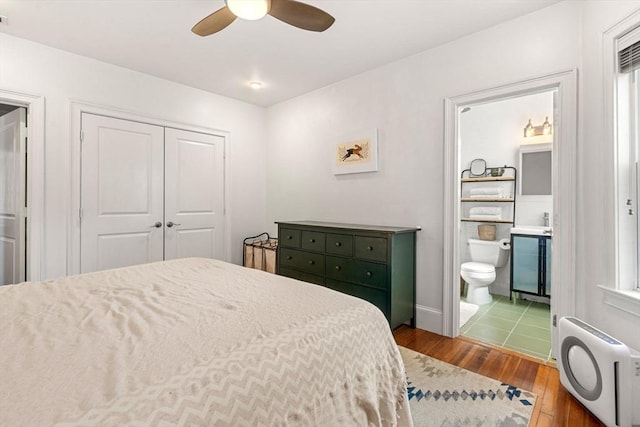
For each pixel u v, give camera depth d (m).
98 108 2.95
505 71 2.29
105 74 2.98
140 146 3.25
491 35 2.35
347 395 0.97
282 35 2.50
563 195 2.05
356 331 1.10
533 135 3.57
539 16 2.14
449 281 2.60
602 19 1.80
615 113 1.74
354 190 3.29
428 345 2.45
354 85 3.27
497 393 1.82
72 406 0.62
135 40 2.59
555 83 2.09
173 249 3.53
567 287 2.04
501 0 2.06
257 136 4.27
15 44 2.52
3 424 0.57
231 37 2.54
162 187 3.43
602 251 1.82
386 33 2.45
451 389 1.86
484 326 2.84
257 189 4.29
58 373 0.74
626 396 1.48
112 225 3.08
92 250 2.96
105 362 0.79
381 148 3.05
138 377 0.72
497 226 3.82
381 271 2.53
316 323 1.05
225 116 3.92
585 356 1.67
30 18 2.27
